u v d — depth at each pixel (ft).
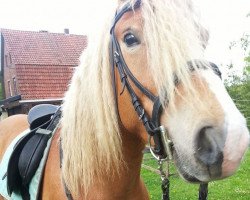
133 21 5.07
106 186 6.09
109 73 5.67
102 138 5.72
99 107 5.70
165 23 4.60
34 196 7.11
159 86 4.65
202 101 4.31
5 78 67.67
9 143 10.34
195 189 20.31
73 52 59.52
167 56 4.50
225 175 4.19
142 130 5.49
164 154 5.16
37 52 57.93
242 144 4.07
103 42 5.74
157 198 18.99
